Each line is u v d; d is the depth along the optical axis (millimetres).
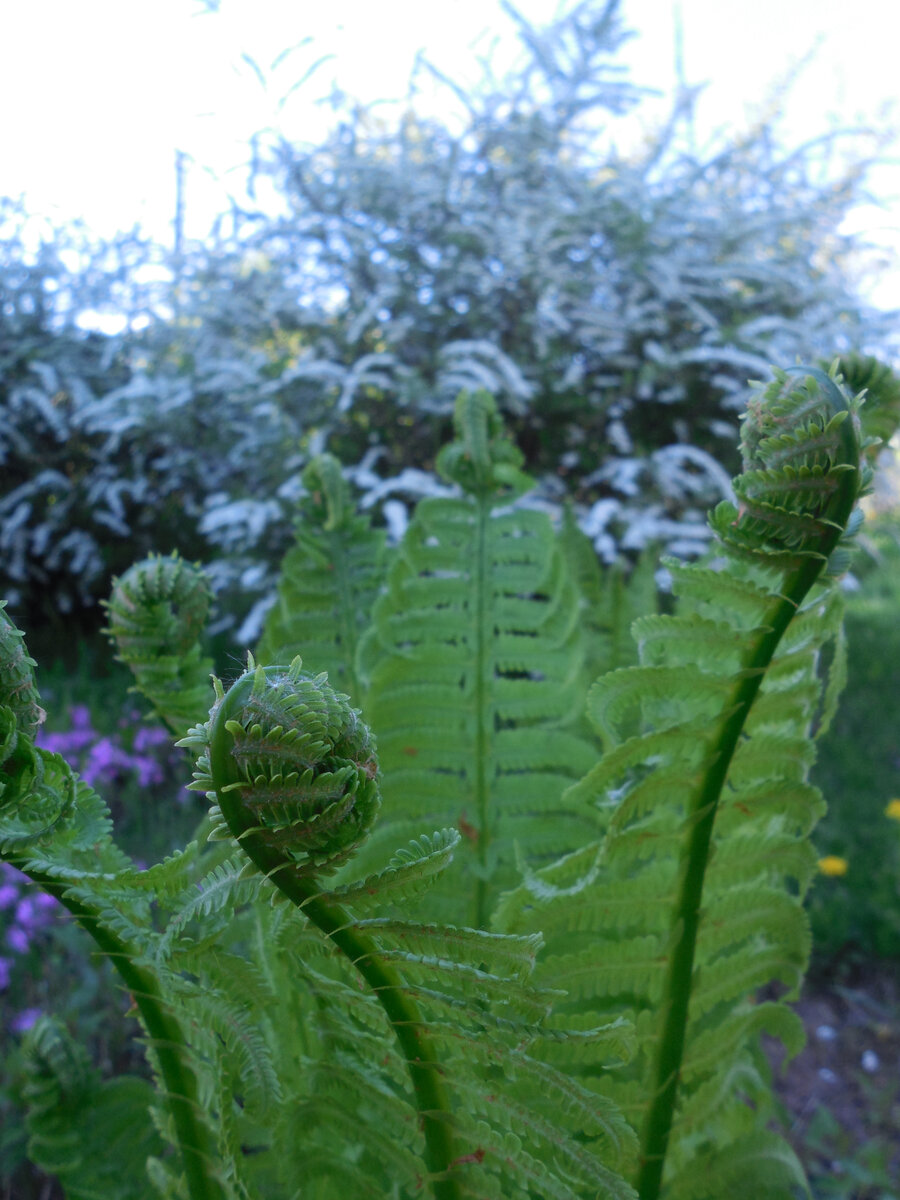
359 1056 406
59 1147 509
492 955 289
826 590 379
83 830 372
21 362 2791
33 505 2768
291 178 2396
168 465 2576
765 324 2281
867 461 395
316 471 637
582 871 439
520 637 564
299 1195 443
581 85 2502
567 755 554
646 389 2225
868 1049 1449
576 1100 320
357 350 2375
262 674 253
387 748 549
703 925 444
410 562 568
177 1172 560
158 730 1865
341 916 282
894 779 2086
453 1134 338
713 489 2316
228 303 2518
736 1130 543
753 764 426
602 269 2436
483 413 576
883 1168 1138
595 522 2014
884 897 1655
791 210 2633
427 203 2355
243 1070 346
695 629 379
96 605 2816
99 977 1215
